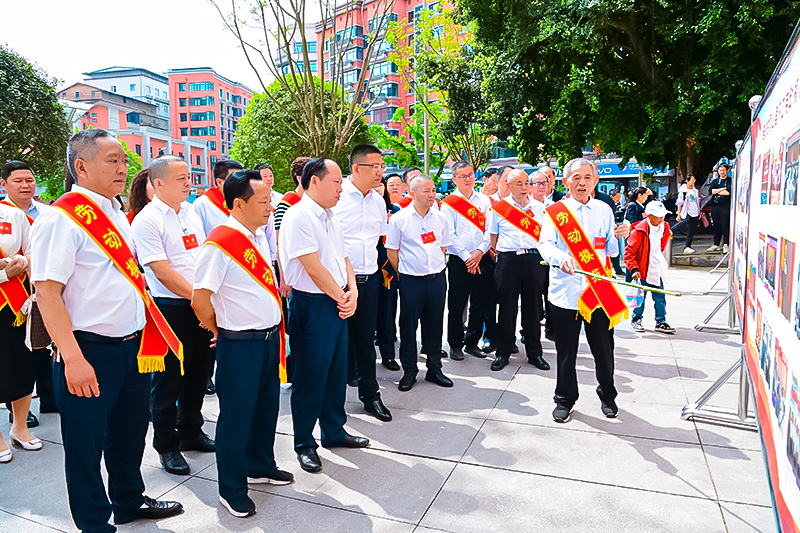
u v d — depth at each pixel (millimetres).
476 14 13852
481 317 5566
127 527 2703
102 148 2418
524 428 3764
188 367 3451
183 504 2916
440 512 2781
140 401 2639
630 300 6152
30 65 17750
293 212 3176
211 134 82188
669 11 11781
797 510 1580
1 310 3461
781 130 2016
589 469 3178
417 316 4582
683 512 2723
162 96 89875
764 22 10641
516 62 13461
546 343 6027
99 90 68000
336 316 3328
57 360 2385
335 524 2703
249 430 2828
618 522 2656
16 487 3141
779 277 1998
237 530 2674
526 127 14984
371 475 3182
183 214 3471
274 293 2877
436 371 4707
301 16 11062
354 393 4598
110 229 2459
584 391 4426
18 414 3631
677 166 15367
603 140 14281
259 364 2818
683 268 10844
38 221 2305
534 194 5246
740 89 11328
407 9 44062
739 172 4203
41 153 18000
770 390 2162
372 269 4051
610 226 3963
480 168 22047
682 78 12250
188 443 3576
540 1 12305
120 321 2449
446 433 3725
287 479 3096
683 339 5852
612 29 12562
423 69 18719
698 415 3795
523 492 2949
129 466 2686
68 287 2367
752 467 3148
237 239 2756
